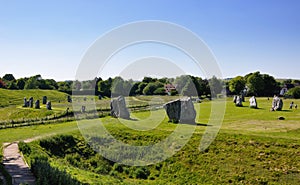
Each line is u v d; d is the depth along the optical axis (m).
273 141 29.20
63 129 37.12
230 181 24.97
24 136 34.38
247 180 24.75
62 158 28.86
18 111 61.25
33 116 55.72
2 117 58.81
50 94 98.62
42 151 27.73
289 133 32.59
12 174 19.52
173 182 25.94
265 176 24.91
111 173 27.69
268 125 37.81
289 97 93.94
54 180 17.05
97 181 21.42
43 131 37.47
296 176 24.44
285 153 27.20
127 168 28.41
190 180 25.84
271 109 54.91
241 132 32.94
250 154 27.86
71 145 31.45
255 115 47.44
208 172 26.47
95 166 29.00
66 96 100.06
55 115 50.69
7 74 150.50
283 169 25.39
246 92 103.25
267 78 103.88
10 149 27.17
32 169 19.89
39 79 124.94
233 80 103.25
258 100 78.00
